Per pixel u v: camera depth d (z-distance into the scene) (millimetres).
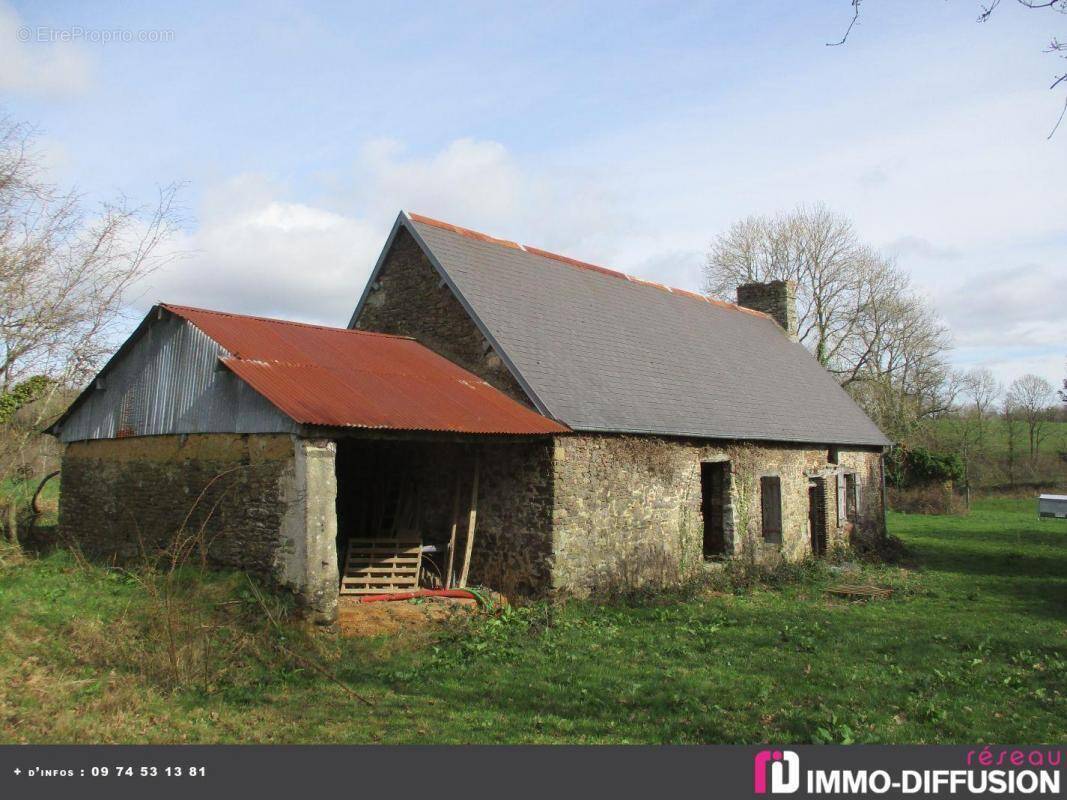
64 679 7000
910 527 28844
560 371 13289
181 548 9859
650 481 13641
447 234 15047
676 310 20281
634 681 7883
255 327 11953
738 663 8773
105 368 12969
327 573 9312
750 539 16203
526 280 15609
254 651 8164
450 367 13203
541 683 7723
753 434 16109
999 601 13789
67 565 11656
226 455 10469
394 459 13438
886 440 22906
